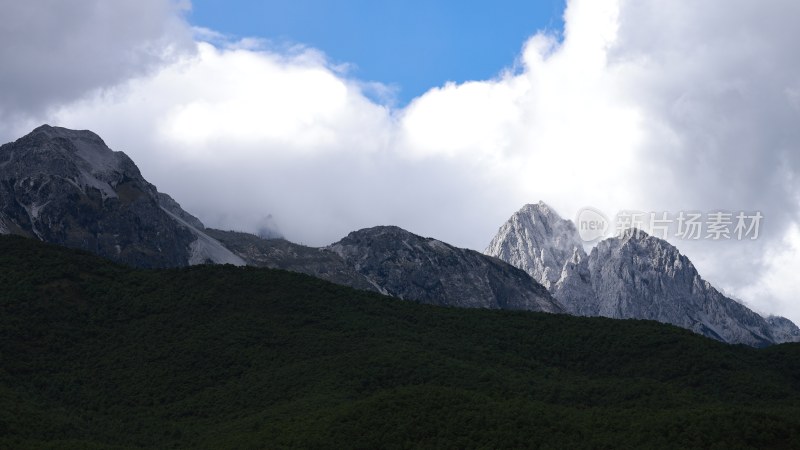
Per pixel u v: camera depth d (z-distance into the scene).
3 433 189.88
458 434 184.00
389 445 180.62
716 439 178.75
